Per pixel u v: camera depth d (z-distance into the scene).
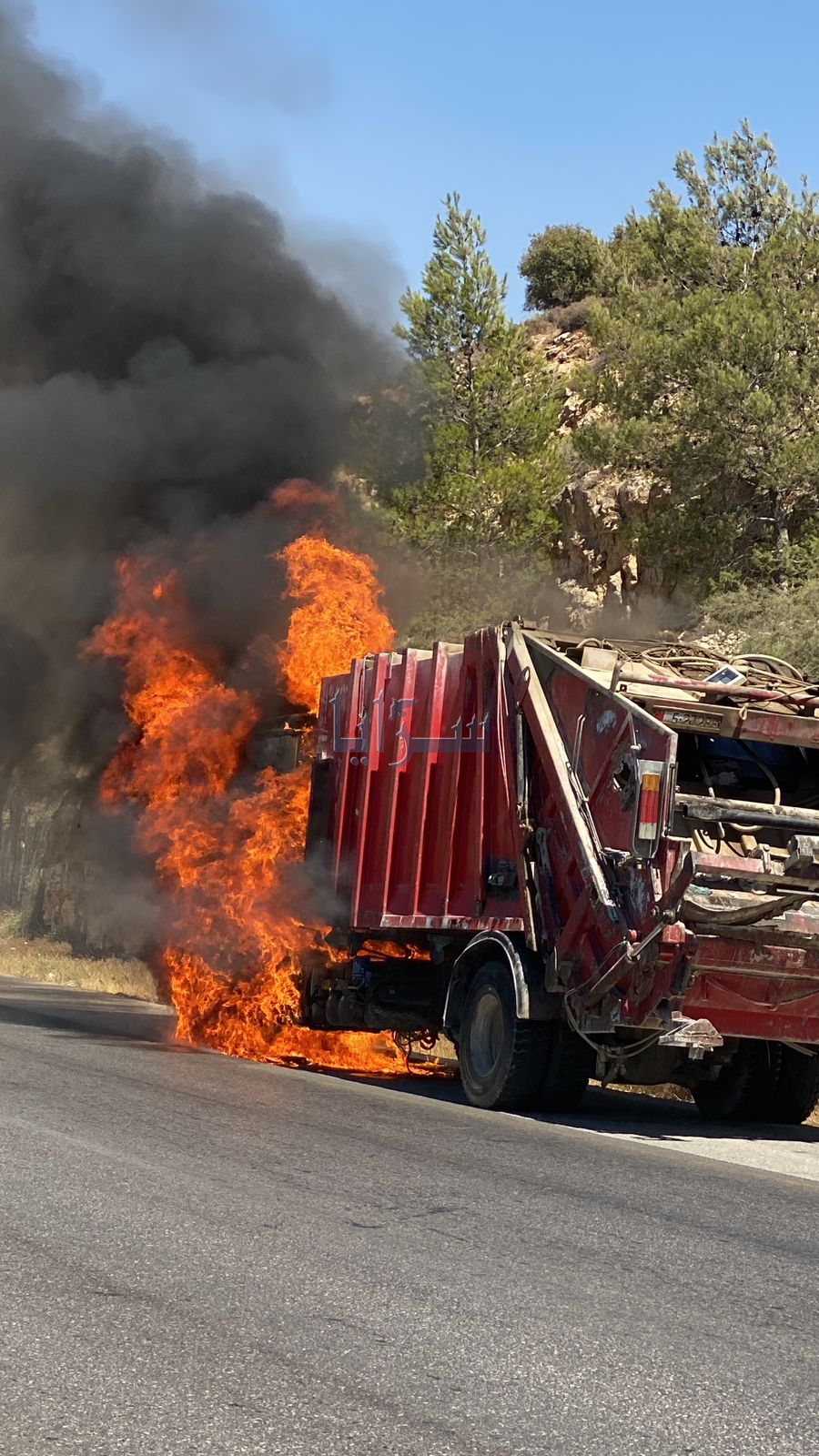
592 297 45.31
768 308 26.36
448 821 11.83
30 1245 5.86
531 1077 10.55
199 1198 6.74
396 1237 6.19
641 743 9.81
